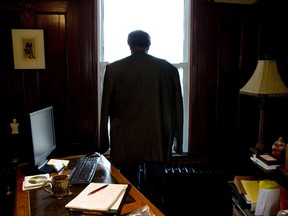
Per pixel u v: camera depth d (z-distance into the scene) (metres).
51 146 1.99
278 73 2.18
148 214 1.21
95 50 2.35
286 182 1.80
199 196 2.49
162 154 1.90
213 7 2.48
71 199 1.35
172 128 1.96
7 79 2.24
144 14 2.51
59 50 2.30
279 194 1.94
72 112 2.38
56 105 2.34
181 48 2.60
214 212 2.54
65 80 2.34
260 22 2.54
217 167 2.52
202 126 2.60
